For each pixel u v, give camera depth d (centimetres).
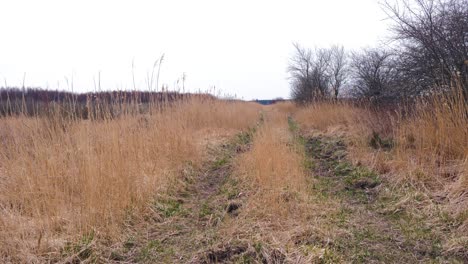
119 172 371
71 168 358
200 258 268
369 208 364
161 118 584
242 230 303
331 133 862
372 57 1312
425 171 412
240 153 687
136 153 450
